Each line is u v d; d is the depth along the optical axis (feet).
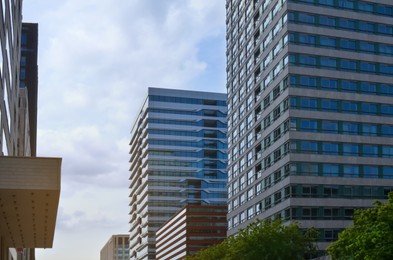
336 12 301.63
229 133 394.93
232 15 403.13
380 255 95.09
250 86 350.02
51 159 101.96
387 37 307.99
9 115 171.32
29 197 106.63
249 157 342.64
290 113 282.56
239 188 359.66
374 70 301.63
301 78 288.30
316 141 283.38
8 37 156.66
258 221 199.82
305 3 297.94
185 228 555.69
